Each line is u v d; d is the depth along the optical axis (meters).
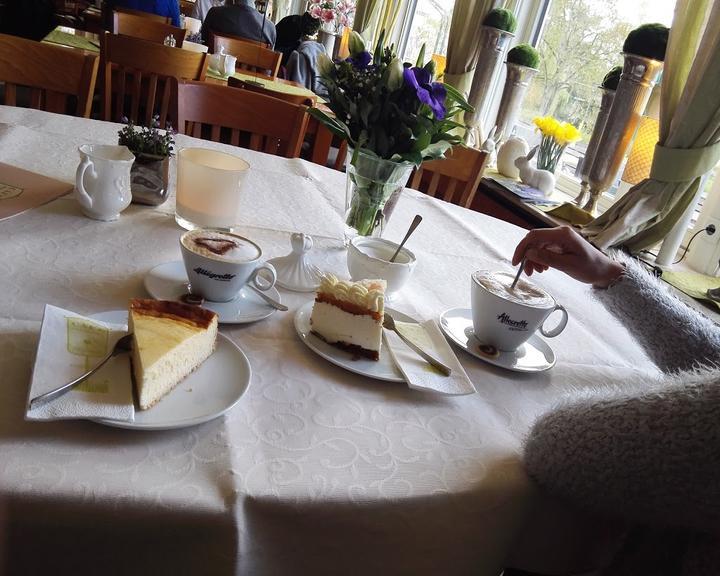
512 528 0.57
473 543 0.56
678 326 0.81
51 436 0.46
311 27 4.56
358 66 0.92
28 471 0.42
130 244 0.83
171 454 0.48
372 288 0.71
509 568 0.70
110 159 0.87
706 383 0.50
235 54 3.35
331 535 0.49
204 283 0.70
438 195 2.41
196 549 0.45
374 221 1.01
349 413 0.60
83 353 0.54
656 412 0.50
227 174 0.89
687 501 0.49
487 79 2.70
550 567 0.64
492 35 2.62
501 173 2.69
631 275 0.87
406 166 0.94
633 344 0.98
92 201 0.86
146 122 1.96
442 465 0.56
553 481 0.55
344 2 4.41
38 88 1.36
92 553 0.44
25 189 0.90
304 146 2.90
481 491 0.54
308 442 0.54
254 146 1.65
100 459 0.45
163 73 1.86
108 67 1.82
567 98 2.74
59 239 0.79
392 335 0.75
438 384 0.66
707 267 1.94
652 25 1.93
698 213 2.10
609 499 0.54
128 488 0.43
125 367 0.54
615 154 2.10
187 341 0.55
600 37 2.57
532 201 2.30
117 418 0.47
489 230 1.40
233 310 0.71
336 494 0.48
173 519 0.43
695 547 0.59
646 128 1.99
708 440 0.47
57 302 0.65
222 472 0.47
